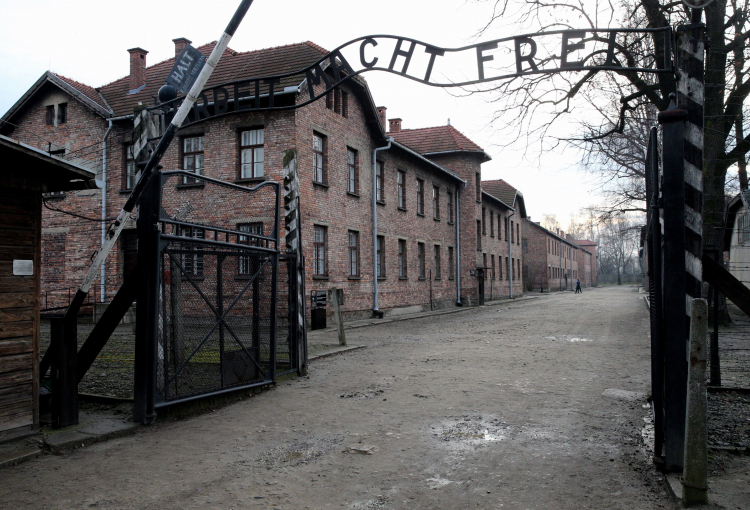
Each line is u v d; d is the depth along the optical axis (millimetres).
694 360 3906
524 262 73875
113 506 4148
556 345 13633
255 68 19891
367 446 5590
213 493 4387
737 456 4969
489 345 13805
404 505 4129
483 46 5633
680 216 4562
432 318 24578
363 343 14625
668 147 4605
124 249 20781
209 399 7316
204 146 19219
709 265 5152
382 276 25094
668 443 4574
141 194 6578
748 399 7344
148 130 7012
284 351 10000
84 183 6227
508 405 7281
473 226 35625
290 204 9812
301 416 6848
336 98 21359
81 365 6527
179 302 6949
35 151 5340
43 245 22188
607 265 137250
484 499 4219
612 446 5496
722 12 13789
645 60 13203
